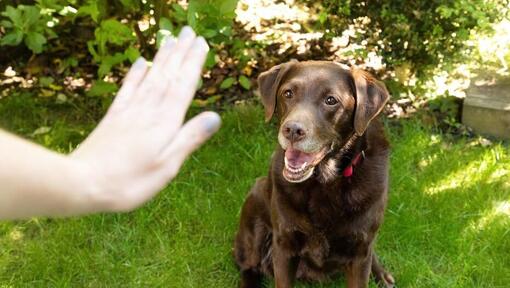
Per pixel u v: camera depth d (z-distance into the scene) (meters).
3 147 0.61
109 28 4.61
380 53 4.97
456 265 3.72
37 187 0.61
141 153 0.68
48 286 3.62
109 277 3.68
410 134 4.82
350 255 3.21
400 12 4.77
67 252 3.83
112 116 0.71
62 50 6.03
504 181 4.45
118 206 0.66
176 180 4.39
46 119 5.17
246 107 5.08
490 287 3.60
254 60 5.86
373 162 3.09
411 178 4.36
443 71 5.17
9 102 5.23
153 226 4.07
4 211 0.60
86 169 0.65
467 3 4.62
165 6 4.92
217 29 4.31
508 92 5.09
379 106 3.00
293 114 2.82
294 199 3.07
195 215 4.13
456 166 4.54
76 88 5.60
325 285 3.68
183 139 0.70
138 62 0.76
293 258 3.30
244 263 3.73
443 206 4.13
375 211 3.10
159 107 0.72
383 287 3.62
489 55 5.32
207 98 5.45
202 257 3.81
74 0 4.63
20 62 5.91
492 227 3.94
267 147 4.66
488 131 5.04
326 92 2.90
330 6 4.99
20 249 3.90
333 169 2.99
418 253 3.86
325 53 5.85
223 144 4.77
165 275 3.68
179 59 0.76
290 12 6.54
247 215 3.64
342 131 2.97
